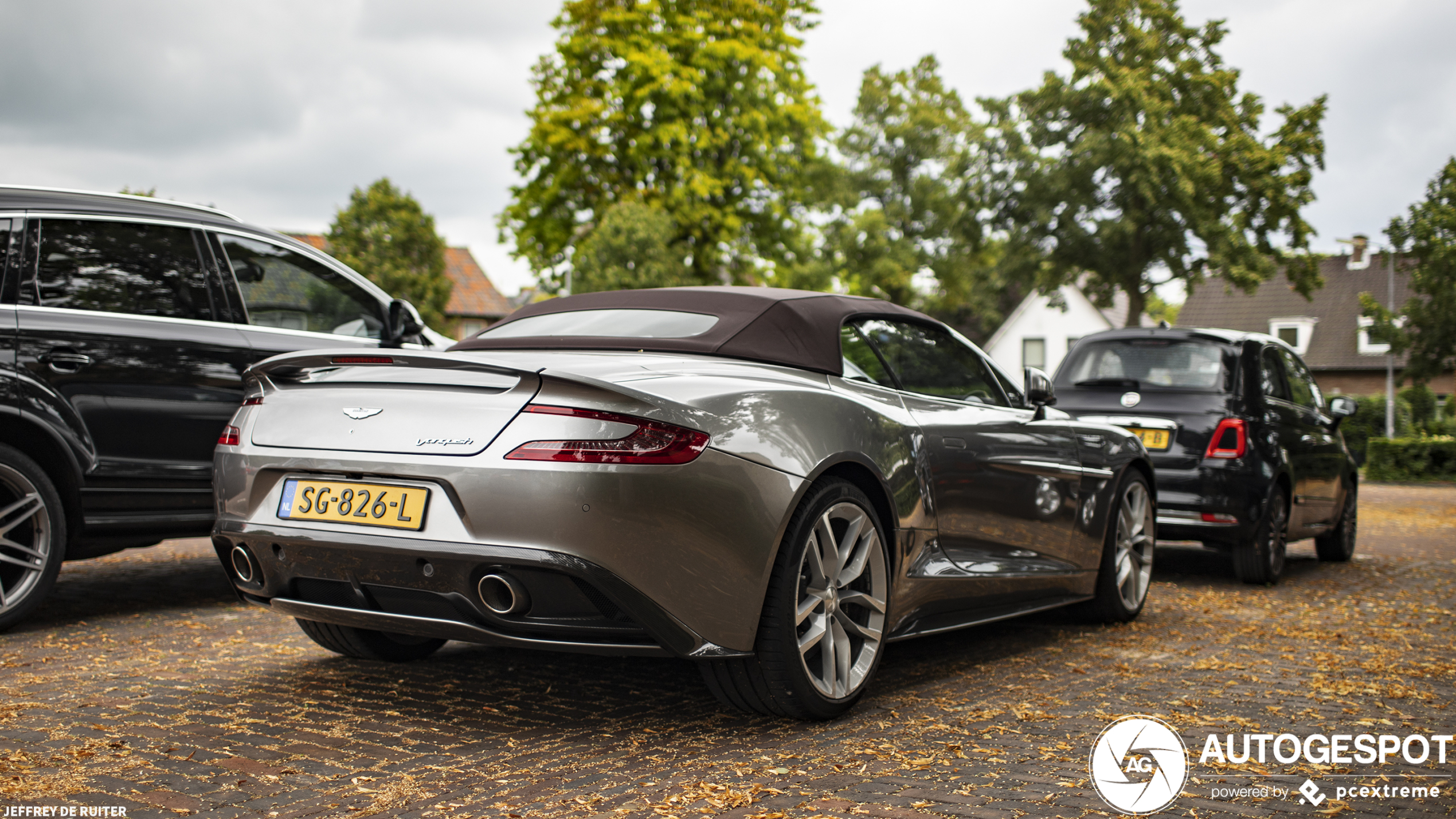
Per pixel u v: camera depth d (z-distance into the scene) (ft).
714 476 9.48
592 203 103.55
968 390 14.03
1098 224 82.12
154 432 15.56
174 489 15.79
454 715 10.78
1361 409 109.09
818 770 9.15
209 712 10.71
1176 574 24.09
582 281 96.37
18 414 14.17
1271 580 22.45
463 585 9.07
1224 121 81.05
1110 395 23.30
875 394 12.01
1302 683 12.88
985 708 11.41
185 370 15.89
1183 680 12.97
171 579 19.85
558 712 10.97
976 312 180.86
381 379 9.91
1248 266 79.92
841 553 10.88
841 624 10.94
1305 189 82.33
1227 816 8.29
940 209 141.08
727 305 12.09
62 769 8.87
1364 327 93.76
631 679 12.48
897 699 11.82
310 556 9.75
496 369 9.18
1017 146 85.71
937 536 12.30
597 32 101.71
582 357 10.48
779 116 103.45
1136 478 17.22
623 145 102.53
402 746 9.70
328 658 13.29
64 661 12.94
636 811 8.04
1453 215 88.22
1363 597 20.74
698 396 9.74
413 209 106.42
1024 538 14.21
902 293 154.10
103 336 15.05
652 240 94.38
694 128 100.42
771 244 107.04
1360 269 159.02
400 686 11.93
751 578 9.77
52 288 14.76
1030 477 14.26
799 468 10.13
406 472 9.29
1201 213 79.56
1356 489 28.43
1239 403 22.15
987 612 13.73
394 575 9.36
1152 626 17.03
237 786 8.52
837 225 143.95
